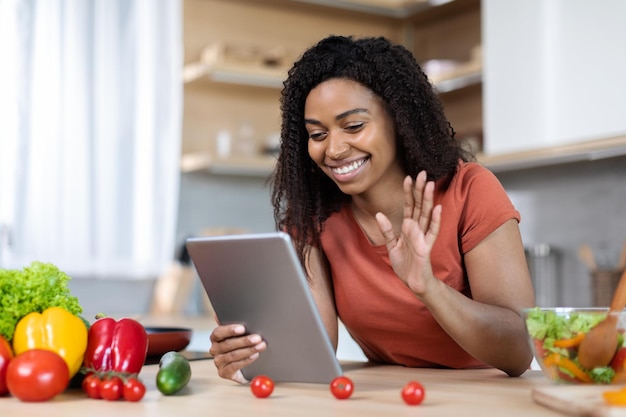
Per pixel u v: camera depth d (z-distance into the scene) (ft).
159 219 11.96
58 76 11.36
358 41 4.85
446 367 5.29
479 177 4.99
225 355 4.14
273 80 12.42
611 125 9.81
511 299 4.71
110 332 3.99
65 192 11.39
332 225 5.35
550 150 10.53
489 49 11.41
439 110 4.98
